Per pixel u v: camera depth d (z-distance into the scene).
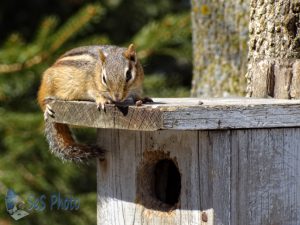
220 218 9.22
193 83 14.21
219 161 9.19
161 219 9.98
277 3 11.24
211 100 10.36
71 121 10.12
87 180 19.58
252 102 9.70
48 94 11.73
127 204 10.48
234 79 13.53
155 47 18.50
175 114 8.83
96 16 18.16
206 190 9.28
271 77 11.23
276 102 9.64
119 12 24.31
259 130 9.41
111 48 11.39
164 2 24.66
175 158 9.66
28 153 18.09
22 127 17.88
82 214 18.30
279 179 9.57
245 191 9.36
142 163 10.22
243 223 9.36
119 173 10.58
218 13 13.73
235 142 9.27
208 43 13.87
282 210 9.61
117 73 10.05
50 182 18.17
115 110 9.36
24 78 17.72
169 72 24.81
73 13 24.56
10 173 17.58
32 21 24.62
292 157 9.63
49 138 11.41
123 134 10.45
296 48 11.10
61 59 11.80
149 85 18.92
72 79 11.26
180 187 10.41
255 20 11.55
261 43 11.45
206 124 8.97
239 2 13.47
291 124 9.44
